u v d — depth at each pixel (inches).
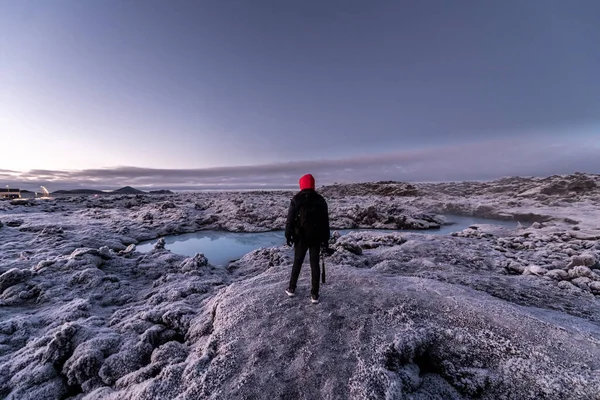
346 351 128.3
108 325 201.6
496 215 972.6
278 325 148.8
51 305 239.8
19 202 1211.9
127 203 1293.1
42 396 132.0
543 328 139.3
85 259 323.9
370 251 419.5
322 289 189.2
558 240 446.0
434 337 136.8
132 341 164.7
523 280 268.7
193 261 345.4
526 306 207.8
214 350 136.8
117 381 132.9
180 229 730.8
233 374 117.4
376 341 134.0
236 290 199.5
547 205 1068.5
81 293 262.7
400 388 109.9
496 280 266.4
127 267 345.7
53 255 393.1
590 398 99.6
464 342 132.4
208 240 625.9
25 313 225.5
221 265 409.7
